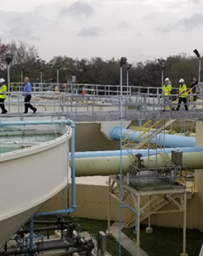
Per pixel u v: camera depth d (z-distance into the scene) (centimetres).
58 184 1110
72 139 1300
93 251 1659
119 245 1817
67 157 1198
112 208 2300
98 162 1697
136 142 2484
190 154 1850
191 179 2306
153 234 2127
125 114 1736
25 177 916
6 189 854
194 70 7056
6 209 858
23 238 1536
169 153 1888
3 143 1216
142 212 1775
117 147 3145
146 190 1723
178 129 3956
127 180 1781
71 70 8450
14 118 1609
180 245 1981
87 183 2359
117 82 7969
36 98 3234
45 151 997
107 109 2811
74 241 1440
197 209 2200
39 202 968
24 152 891
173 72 7175
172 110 1858
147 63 7838
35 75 7569
